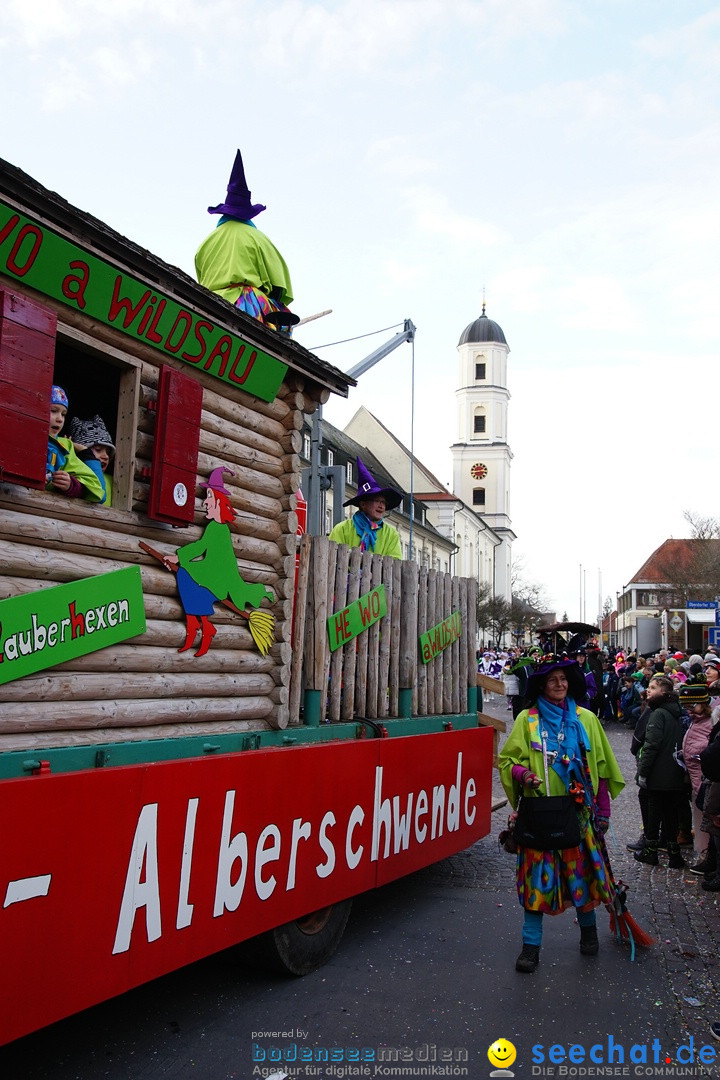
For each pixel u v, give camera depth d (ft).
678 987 16.14
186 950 12.90
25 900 10.36
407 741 19.84
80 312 12.35
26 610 11.21
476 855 26.96
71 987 10.96
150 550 13.55
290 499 17.10
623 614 281.74
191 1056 12.97
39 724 11.43
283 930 15.64
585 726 17.62
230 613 15.42
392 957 17.51
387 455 195.00
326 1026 14.12
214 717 14.90
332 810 16.72
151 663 13.47
